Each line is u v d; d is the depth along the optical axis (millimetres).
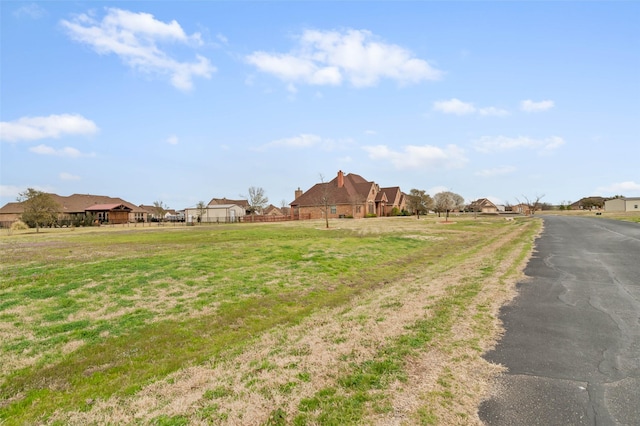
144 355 6094
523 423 3232
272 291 10102
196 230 34938
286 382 4223
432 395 3736
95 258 14914
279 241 21125
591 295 7570
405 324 5961
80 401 4621
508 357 4594
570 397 3625
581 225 28578
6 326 7273
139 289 9914
